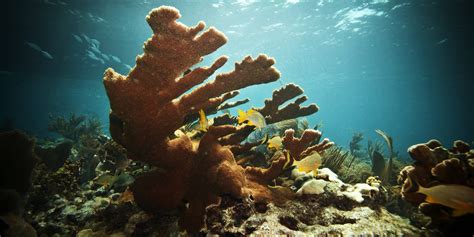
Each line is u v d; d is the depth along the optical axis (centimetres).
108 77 255
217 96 301
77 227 404
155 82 262
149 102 266
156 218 324
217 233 276
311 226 288
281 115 400
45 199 489
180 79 273
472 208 233
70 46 2047
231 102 423
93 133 1295
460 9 1653
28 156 432
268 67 284
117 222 354
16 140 417
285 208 308
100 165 589
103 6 1691
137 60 258
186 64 262
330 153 615
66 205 471
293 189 371
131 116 267
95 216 402
